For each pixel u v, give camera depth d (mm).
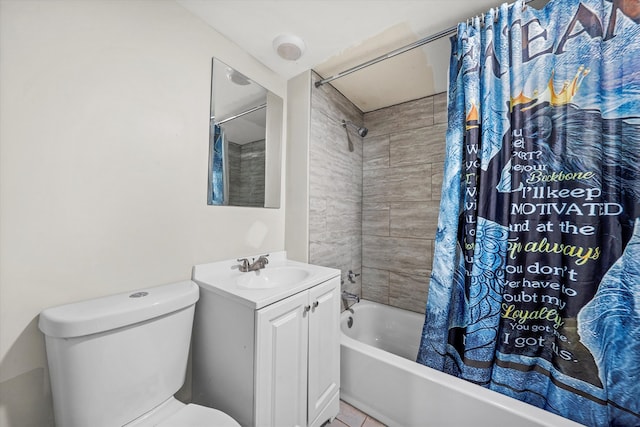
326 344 1223
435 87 1829
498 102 1100
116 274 926
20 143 736
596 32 910
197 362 1115
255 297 898
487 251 1090
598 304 890
